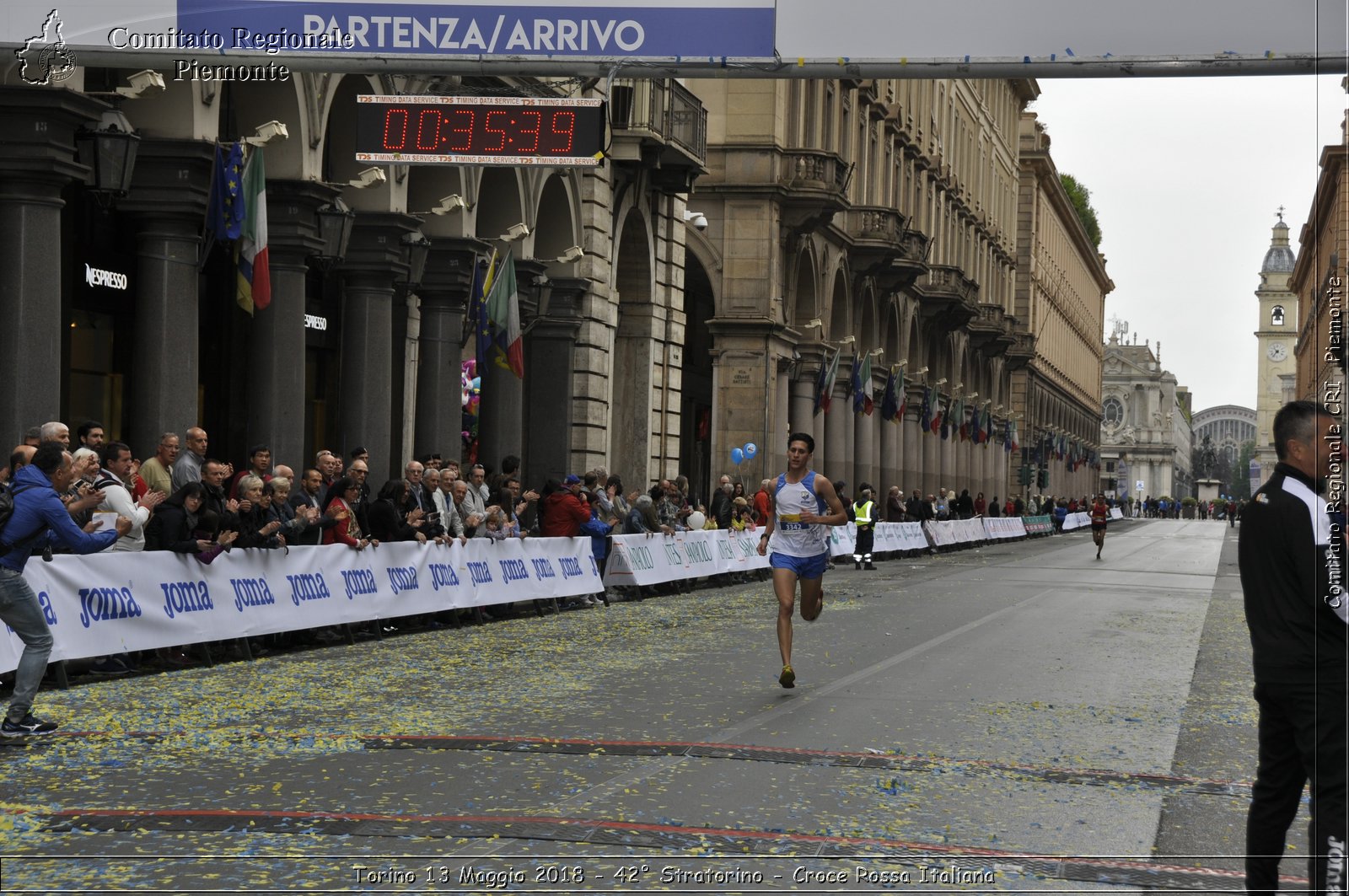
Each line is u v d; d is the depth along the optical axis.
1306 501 5.38
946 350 63.75
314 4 13.07
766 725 10.02
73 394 19.05
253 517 13.37
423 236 22.19
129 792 7.62
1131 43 12.39
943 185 62.38
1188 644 16.27
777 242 39.50
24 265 14.82
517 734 9.49
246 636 13.09
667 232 32.69
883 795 7.84
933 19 12.62
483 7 13.11
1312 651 5.32
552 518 19.67
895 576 29.14
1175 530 85.81
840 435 46.66
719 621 17.91
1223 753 9.37
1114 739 9.75
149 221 16.95
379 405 21.75
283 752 8.79
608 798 7.58
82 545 9.24
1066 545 55.03
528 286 26.16
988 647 15.24
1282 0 12.20
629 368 31.92
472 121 13.91
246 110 18.98
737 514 28.23
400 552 15.56
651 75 13.16
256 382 19.36
